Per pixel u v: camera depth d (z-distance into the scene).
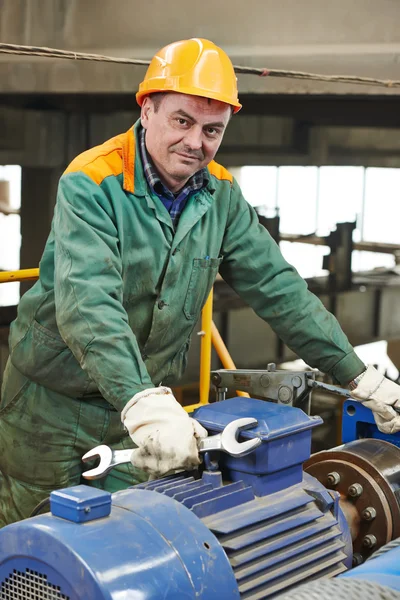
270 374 1.93
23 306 2.11
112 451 1.42
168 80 1.75
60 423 2.13
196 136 1.78
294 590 1.14
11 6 5.41
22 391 2.17
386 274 10.80
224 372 1.98
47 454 2.17
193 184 1.97
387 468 1.82
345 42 4.86
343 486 1.82
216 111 1.77
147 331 2.04
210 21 5.06
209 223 2.06
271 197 15.07
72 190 1.80
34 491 2.23
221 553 1.22
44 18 5.38
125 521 1.20
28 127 7.36
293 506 1.43
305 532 1.42
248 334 8.73
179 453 1.38
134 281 1.96
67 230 1.77
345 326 10.20
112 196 1.85
